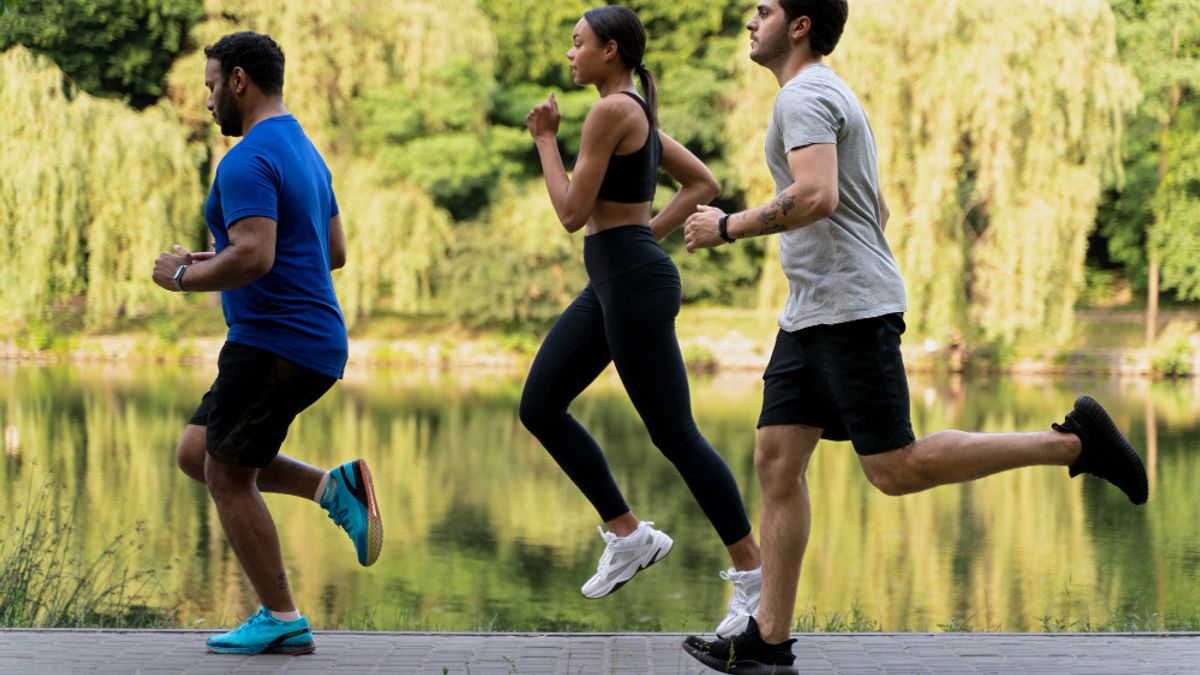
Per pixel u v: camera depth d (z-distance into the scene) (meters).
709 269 40.75
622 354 4.54
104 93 42.25
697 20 43.81
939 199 29.36
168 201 33.31
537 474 17.59
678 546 12.25
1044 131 29.73
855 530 13.12
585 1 43.91
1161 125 37.69
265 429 4.23
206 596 9.14
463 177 38.06
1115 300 40.88
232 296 4.28
